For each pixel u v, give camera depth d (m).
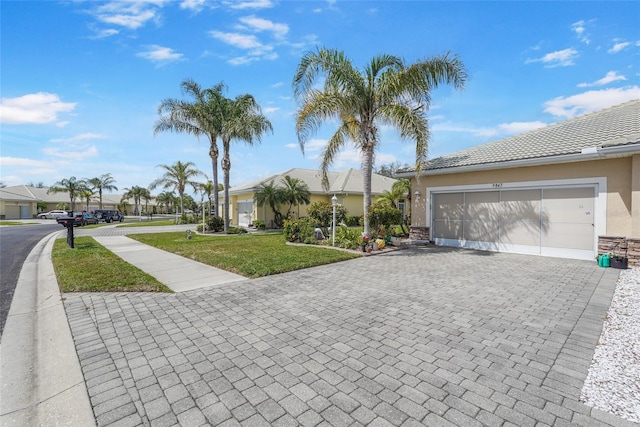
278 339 3.88
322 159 12.86
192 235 18.19
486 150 12.80
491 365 3.21
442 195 12.94
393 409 2.50
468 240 12.16
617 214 8.77
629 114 11.07
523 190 10.70
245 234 18.97
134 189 59.16
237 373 3.08
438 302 5.33
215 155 21.23
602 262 8.27
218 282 6.77
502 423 2.33
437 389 2.78
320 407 2.54
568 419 2.38
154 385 2.88
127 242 14.54
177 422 2.37
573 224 9.66
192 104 19.41
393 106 10.91
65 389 2.84
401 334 4.01
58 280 6.82
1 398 2.73
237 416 2.44
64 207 52.16
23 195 48.50
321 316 4.68
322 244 12.85
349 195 25.92
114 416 2.45
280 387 2.83
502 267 8.34
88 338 3.93
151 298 5.60
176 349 3.62
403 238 15.63
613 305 5.12
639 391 2.73
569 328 4.18
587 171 9.26
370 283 6.65
